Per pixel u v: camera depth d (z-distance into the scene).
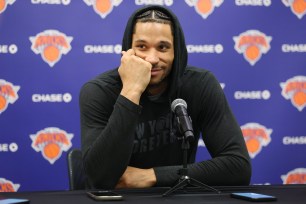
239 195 1.72
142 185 2.19
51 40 3.84
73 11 3.85
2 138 3.80
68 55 3.85
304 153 4.02
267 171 4.00
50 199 1.69
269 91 4.00
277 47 4.00
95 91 2.41
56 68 3.85
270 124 4.00
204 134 2.49
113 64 3.88
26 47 3.82
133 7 3.88
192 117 2.51
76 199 1.69
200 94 2.49
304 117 4.01
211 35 3.95
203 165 2.25
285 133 4.00
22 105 3.82
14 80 3.81
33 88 3.83
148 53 2.29
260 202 1.63
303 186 2.11
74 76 3.86
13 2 3.80
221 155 2.34
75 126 3.87
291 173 4.02
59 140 3.86
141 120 2.46
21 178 3.83
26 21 3.82
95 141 2.21
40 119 3.84
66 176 3.87
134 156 2.47
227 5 3.96
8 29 3.80
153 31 2.28
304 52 3.99
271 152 4.00
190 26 3.93
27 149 3.83
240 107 3.98
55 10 3.84
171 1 3.91
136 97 2.20
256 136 3.99
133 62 2.25
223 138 2.38
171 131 2.49
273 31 3.99
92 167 2.20
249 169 2.31
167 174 2.21
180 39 2.38
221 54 3.96
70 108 3.86
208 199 1.71
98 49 3.87
